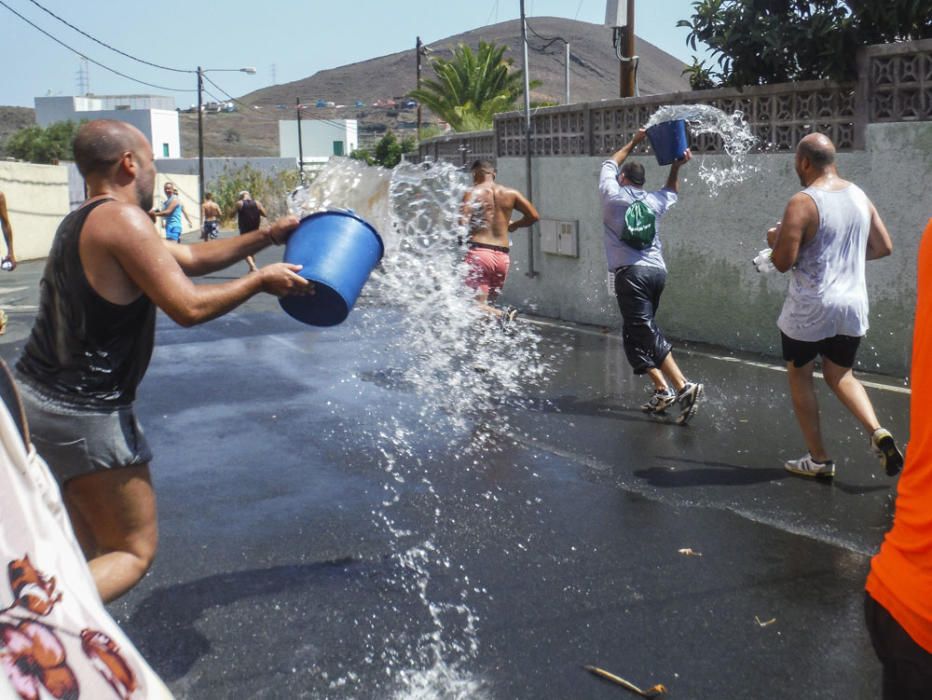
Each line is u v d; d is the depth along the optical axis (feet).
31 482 5.33
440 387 27.14
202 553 15.33
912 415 7.05
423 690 11.10
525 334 35.88
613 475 18.92
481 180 30.48
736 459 19.70
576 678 11.32
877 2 26.05
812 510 16.61
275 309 43.09
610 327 37.58
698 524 16.14
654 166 34.40
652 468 19.30
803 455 19.75
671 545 15.28
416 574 14.38
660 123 23.49
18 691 4.64
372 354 32.19
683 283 33.35
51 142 315.78
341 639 12.41
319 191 13.48
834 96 27.55
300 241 12.63
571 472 19.19
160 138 355.97
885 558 7.17
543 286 41.68
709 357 30.32
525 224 30.96
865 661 11.56
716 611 12.95
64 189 98.99
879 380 25.53
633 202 23.16
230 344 34.50
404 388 27.09
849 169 26.84
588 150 38.09
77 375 10.42
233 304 10.99
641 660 11.69
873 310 26.37
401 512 17.08
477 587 13.89
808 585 13.69
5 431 5.22
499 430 22.50
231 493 18.24
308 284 11.67
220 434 22.41
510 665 11.65
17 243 88.07
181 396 26.37
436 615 13.01
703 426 22.30
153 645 12.31
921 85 25.07
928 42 24.67
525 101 41.78
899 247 25.66
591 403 24.95
